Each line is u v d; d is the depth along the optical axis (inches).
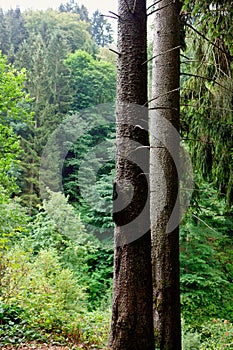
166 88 155.7
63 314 193.3
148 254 115.0
